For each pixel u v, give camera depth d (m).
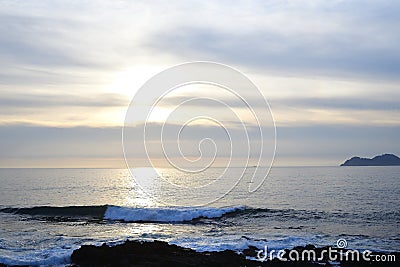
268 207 34.41
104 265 16.80
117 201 39.31
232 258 17.45
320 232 24.44
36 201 40.62
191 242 20.80
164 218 31.02
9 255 18.34
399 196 40.19
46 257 17.98
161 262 16.31
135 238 22.30
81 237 23.09
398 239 22.00
